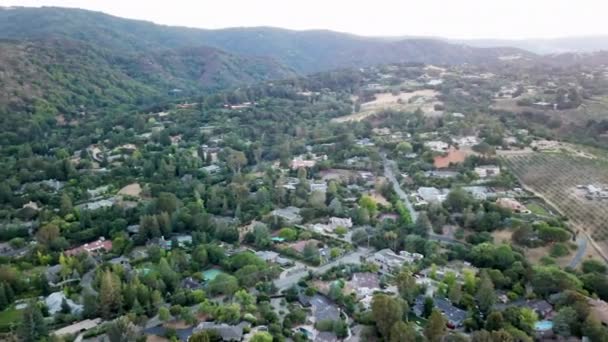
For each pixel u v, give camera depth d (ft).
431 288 554.87
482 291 504.84
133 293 519.19
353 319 505.25
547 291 526.98
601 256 626.64
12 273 564.71
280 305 533.55
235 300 526.16
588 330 442.09
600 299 520.83
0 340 469.98
